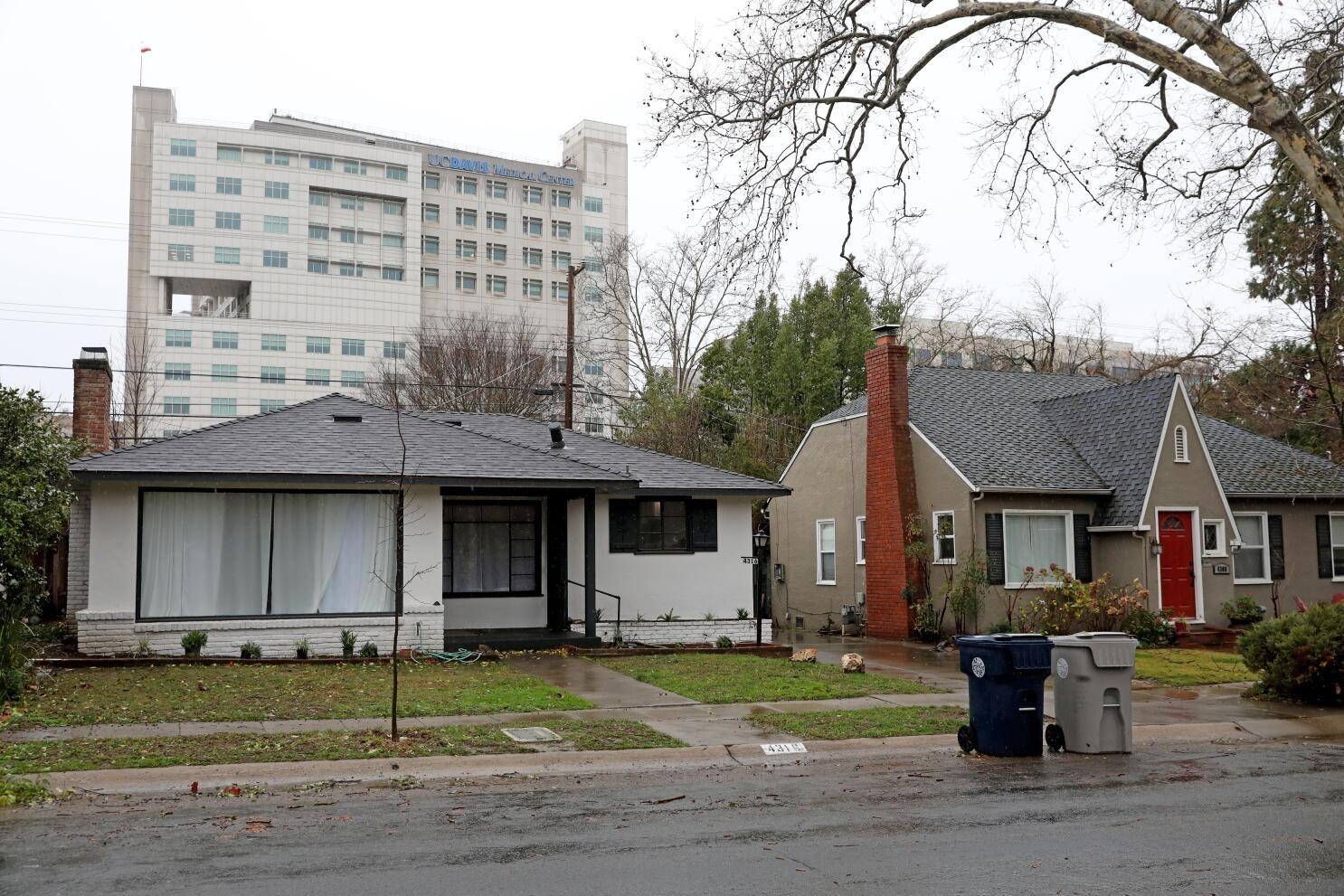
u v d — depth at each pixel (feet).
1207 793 30.45
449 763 33.65
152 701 43.29
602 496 72.54
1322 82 55.16
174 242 297.74
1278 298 96.94
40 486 48.06
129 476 54.95
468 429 71.87
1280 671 49.85
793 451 128.06
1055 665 39.14
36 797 28.58
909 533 82.64
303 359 306.14
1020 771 34.27
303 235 309.83
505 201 356.18
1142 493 78.48
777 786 31.50
